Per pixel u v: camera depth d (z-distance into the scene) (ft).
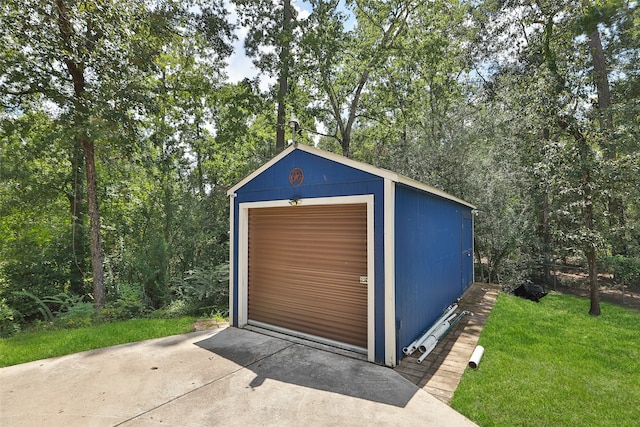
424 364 14.17
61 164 33.32
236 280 19.83
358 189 14.84
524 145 32.42
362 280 15.12
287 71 41.70
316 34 41.52
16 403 11.00
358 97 48.80
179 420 9.99
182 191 34.58
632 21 33.14
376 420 10.01
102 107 26.05
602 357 15.33
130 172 36.58
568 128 24.14
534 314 23.12
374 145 58.70
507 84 36.42
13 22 23.53
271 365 13.91
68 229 33.50
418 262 17.10
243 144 48.21
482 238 34.45
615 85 40.70
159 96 33.88
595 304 24.27
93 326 20.98
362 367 13.74
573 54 25.21
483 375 13.24
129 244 34.53
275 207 18.45
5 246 30.32
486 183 33.09
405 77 50.98
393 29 45.44
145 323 20.80
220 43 37.86
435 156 34.63
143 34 29.19
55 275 32.30
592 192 23.49
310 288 17.03
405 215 15.44
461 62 47.78
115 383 12.39
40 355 15.34
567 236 25.72
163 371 13.39
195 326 19.93
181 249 31.94
